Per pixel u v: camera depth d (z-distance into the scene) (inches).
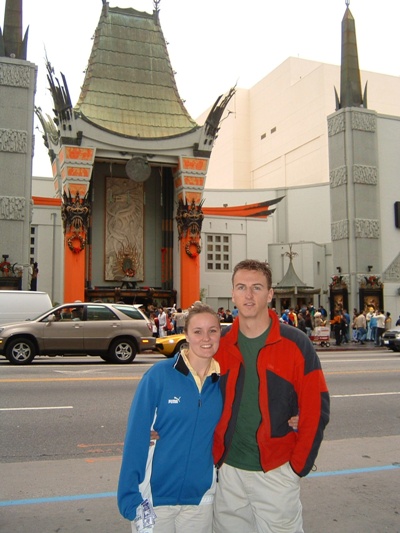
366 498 231.0
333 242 1491.1
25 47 1270.9
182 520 139.9
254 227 1855.3
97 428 358.3
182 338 786.8
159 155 1601.9
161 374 140.6
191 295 1608.0
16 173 1214.3
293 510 145.2
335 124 1499.8
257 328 152.5
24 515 210.4
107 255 1690.5
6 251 1189.7
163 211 1739.7
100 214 1707.7
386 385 551.2
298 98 2647.6
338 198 1482.5
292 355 148.2
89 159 1507.1
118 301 1610.5
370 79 2642.7
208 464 142.9
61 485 245.8
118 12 1743.4
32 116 1242.6
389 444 326.3
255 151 2989.7
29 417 383.6
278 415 146.7
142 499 133.3
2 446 317.1
